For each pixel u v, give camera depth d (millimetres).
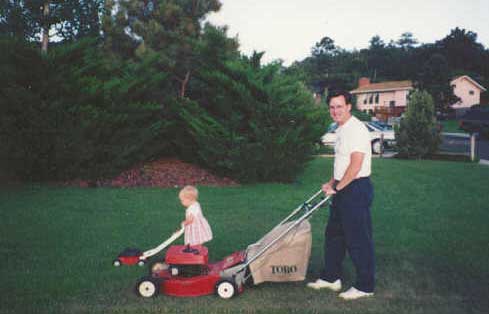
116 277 5125
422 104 20391
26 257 5762
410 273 5469
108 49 15445
